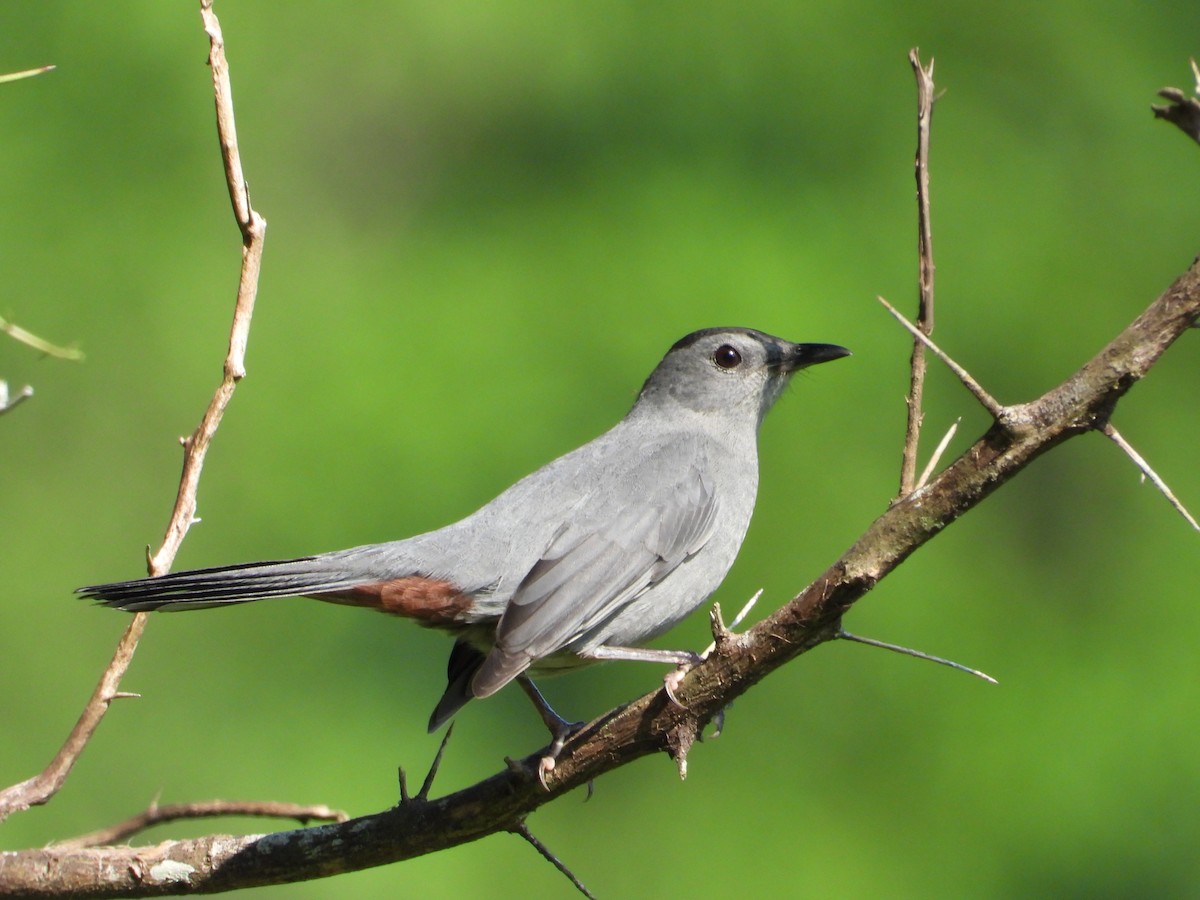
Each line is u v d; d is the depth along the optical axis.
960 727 11.63
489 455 12.02
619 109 13.84
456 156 13.73
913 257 13.38
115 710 11.43
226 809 5.61
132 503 12.18
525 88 13.95
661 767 11.60
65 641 11.75
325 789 11.17
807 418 12.34
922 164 4.58
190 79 13.42
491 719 11.62
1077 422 4.18
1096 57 14.44
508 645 6.30
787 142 13.81
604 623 6.80
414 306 12.88
